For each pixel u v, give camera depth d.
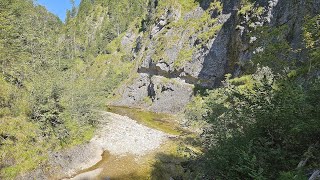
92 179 19.28
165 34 61.84
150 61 61.91
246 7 42.44
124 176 19.81
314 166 8.09
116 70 80.06
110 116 37.03
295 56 21.61
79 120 27.14
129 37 92.94
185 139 26.34
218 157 9.79
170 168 20.95
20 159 18.97
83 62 99.50
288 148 9.13
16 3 40.88
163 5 68.88
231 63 46.28
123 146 25.47
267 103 9.91
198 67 51.31
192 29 57.44
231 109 12.38
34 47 35.53
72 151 22.41
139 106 58.69
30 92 23.64
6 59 25.89
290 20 31.17
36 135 21.33
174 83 53.44
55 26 112.44
